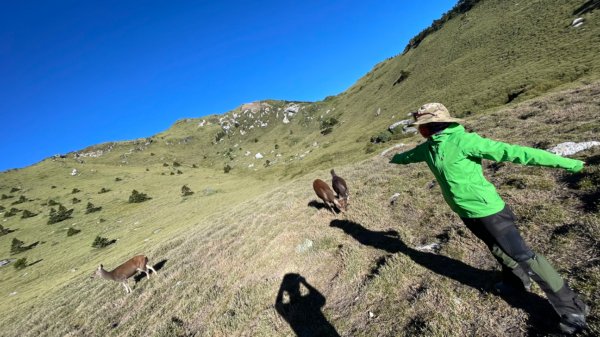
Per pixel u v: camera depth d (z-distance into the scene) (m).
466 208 3.36
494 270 4.59
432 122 3.38
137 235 43.41
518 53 46.31
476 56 58.91
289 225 11.36
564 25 43.06
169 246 18.14
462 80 53.34
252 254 10.26
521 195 6.38
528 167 7.80
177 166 130.12
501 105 30.59
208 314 7.70
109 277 11.97
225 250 12.02
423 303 4.63
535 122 12.37
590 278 3.68
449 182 3.36
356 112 100.81
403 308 4.77
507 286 4.05
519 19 57.56
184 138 184.75
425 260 5.66
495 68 47.56
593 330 3.02
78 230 55.97
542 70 33.88
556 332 3.30
